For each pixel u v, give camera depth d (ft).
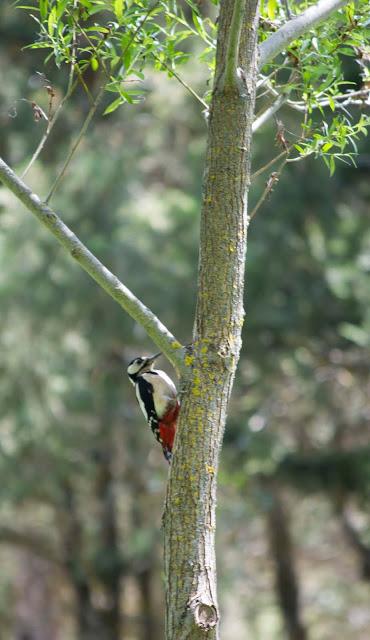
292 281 56.54
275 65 19.75
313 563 86.79
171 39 20.25
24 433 56.65
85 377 61.11
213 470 16.44
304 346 58.54
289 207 55.26
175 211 56.18
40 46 18.74
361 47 19.75
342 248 55.57
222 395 16.62
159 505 69.82
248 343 57.26
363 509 59.00
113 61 18.89
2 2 57.11
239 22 15.83
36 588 81.46
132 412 62.59
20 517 76.38
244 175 16.84
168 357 16.97
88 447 62.69
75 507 69.00
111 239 55.83
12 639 80.43
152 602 75.36
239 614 88.28
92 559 69.62
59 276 55.93
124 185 58.13
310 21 18.51
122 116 62.13
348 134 18.85
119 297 17.28
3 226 55.93
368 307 53.16
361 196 60.70
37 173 58.08
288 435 63.36
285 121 52.31
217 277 16.67
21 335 57.00
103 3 18.67
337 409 61.21
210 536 16.39
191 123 63.36
